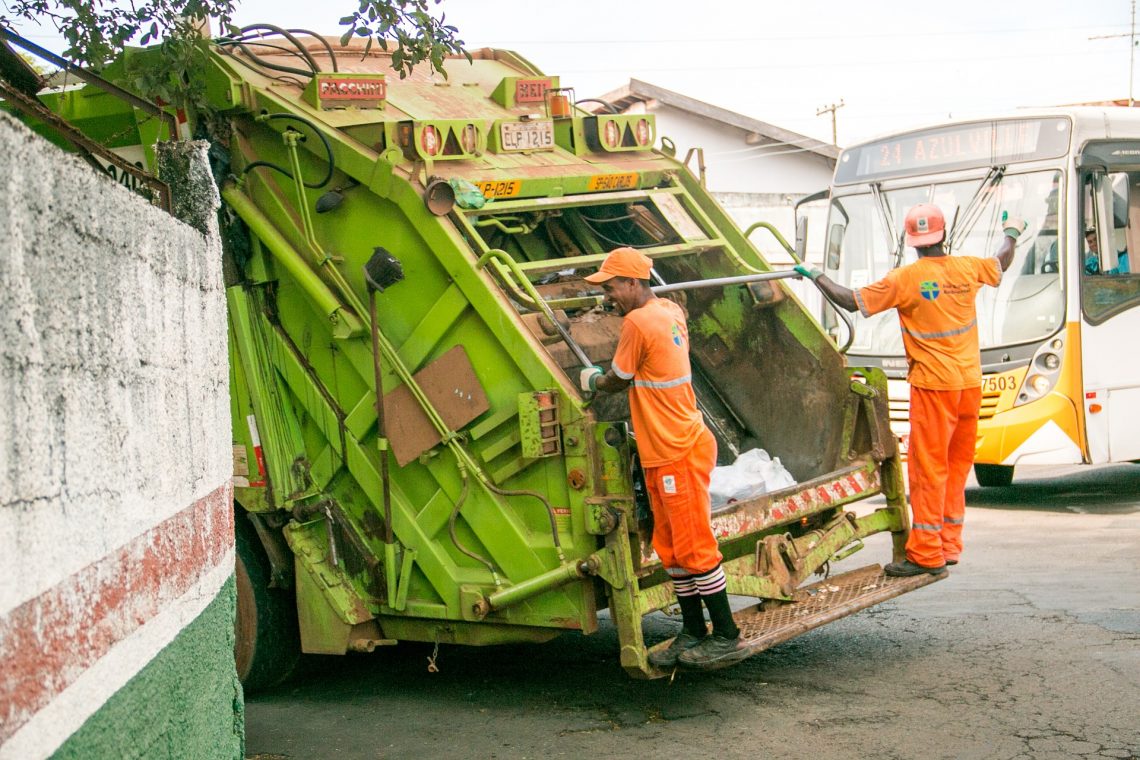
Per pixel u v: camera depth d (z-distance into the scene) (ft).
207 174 12.67
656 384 16.39
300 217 19.42
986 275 20.53
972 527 31.83
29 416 7.25
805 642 20.86
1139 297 36.04
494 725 17.49
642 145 22.72
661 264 22.76
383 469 18.53
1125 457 35.35
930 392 20.13
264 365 19.81
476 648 22.15
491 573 17.90
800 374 21.61
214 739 11.80
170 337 10.69
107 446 8.75
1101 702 16.87
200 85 19.61
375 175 18.31
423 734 17.29
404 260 18.37
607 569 16.69
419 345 18.20
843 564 27.12
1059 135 35.42
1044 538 29.50
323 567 19.31
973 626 21.21
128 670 9.02
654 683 19.11
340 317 18.63
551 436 16.90
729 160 83.51
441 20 19.97
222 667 12.32
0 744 6.64
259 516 19.94
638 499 17.01
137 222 9.75
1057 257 34.88
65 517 7.80
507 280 17.54
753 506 18.39
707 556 16.56
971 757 15.10
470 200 18.33
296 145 19.19
